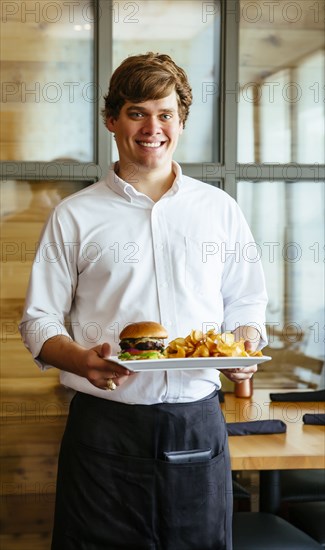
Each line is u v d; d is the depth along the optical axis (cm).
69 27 321
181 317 195
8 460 321
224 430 201
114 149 327
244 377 193
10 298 321
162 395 190
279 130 339
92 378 181
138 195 196
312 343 346
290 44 338
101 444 192
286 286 344
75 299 203
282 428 257
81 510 194
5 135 320
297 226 343
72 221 198
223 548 198
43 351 193
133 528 192
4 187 319
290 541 237
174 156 332
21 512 323
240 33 334
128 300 194
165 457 191
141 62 191
